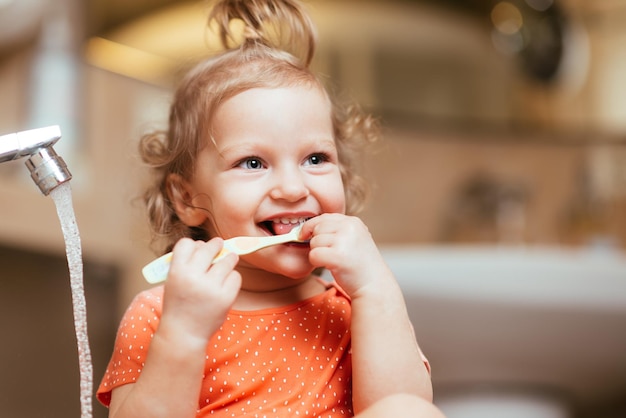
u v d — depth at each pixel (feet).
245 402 2.32
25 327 4.81
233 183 2.45
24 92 5.19
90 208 5.23
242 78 2.54
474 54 7.14
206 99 2.56
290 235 2.37
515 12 7.34
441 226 6.77
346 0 6.65
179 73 3.71
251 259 2.42
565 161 7.17
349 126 3.17
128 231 5.34
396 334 2.25
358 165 3.28
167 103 3.84
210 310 2.11
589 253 6.48
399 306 2.29
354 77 6.61
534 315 4.25
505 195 6.73
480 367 4.41
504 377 4.46
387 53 6.78
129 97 5.63
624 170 7.11
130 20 5.72
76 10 5.45
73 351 4.98
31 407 4.65
